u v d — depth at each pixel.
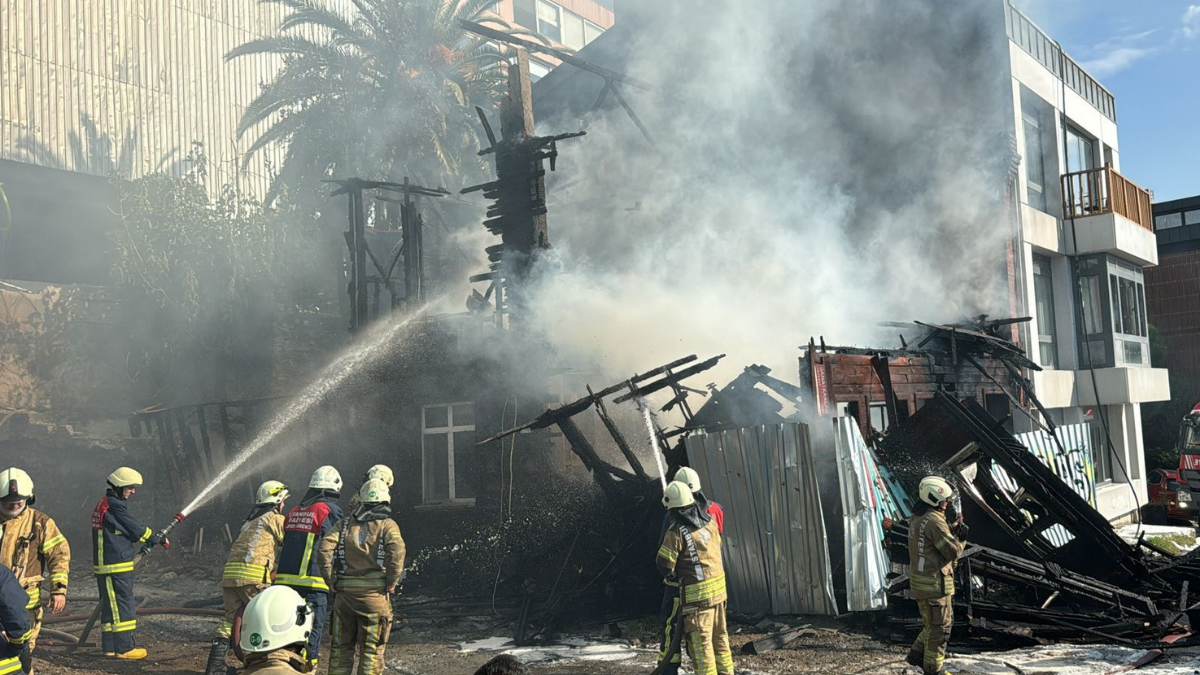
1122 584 9.20
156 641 8.41
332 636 6.09
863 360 10.42
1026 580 8.33
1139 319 19.78
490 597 9.86
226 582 6.71
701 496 6.32
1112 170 17.75
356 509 6.24
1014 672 6.67
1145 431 26.20
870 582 8.21
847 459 8.58
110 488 7.75
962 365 13.32
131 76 22.25
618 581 9.30
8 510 5.79
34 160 20.16
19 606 4.71
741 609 8.91
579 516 9.95
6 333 14.32
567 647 7.99
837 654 7.35
